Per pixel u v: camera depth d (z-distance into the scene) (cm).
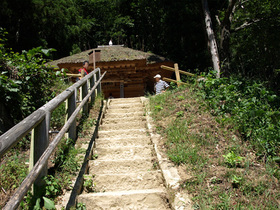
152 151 463
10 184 309
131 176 379
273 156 408
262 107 529
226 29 1339
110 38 3114
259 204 299
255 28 1675
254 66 1930
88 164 414
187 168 377
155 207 322
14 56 490
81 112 605
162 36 2691
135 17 3036
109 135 550
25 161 380
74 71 1433
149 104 712
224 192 319
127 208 319
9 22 1812
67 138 458
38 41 1995
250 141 446
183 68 2411
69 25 2425
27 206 272
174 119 563
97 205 318
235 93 589
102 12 3191
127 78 1424
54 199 306
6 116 430
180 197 321
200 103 561
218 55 1310
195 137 462
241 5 1427
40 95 518
